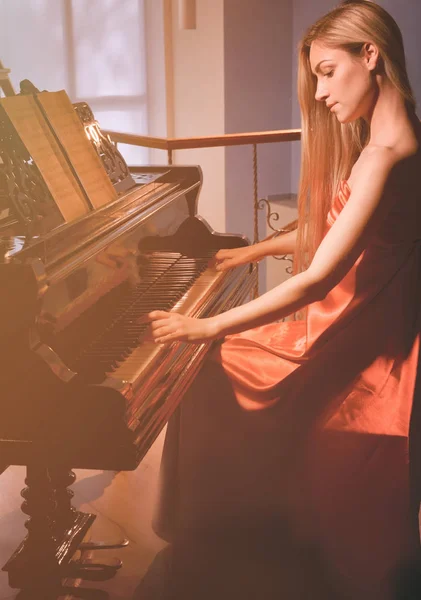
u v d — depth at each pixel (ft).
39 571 6.09
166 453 6.88
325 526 5.52
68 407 4.61
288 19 20.67
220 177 20.75
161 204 7.14
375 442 5.33
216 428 5.95
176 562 6.12
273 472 5.74
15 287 4.49
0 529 7.66
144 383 4.97
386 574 5.39
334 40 5.30
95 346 5.44
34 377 4.61
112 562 6.94
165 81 21.34
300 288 5.08
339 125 6.01
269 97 20.93
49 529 6.21
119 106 22.34
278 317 5.14
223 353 6.15
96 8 21.75
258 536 5.86
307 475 5.57
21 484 8.62
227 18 19.51
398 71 5.28
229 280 7.55
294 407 5.65
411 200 5.34
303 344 6.11
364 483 5.38
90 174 6.42
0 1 22.63
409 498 5.31
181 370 5.62
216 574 5.95
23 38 22.77
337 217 5.49
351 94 5.37
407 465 5.29
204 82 20.54
